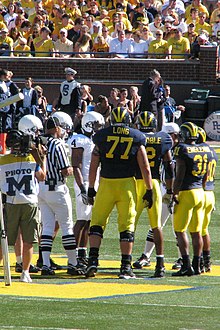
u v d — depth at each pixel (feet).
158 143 99.91
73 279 97.14
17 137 92.79
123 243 96.99
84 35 251.60
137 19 257.14
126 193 96.12
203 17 257.55
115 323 73.87
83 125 104.88
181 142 101.40
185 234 100.73
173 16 256.32
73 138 104.68
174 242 126.31
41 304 81.20
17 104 205.26
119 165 95.96
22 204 92.94
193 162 99.25
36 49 253.03
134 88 217.36
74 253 100.53
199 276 100.68
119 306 80.84
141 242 126.00
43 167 94.02
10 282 91.71
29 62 250.98
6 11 261.65
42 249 100.48
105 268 105.60
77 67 250.16
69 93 212.43
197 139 100.89
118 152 95.66
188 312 78.69
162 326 73.00
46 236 100.53
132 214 96.63
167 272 103.24
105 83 247.70
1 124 200.54
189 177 99.71
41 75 251.19
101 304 81.61
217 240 127.54
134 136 95.96
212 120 233.14
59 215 100.27
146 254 106.93
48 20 257.55
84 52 248.73
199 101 238.07
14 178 92.84
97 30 254.27
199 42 244.63
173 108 223.10
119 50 250.98
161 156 100.07
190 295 87.15
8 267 91.76
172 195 99.91
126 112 96.48
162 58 248.73
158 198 99.50
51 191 99.50
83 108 213.46
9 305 80.53
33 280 96.07
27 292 87.71
